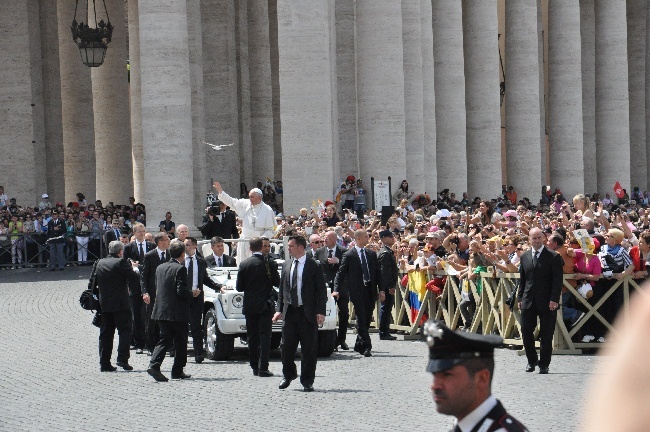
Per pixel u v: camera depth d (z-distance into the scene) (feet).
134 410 146.20
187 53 377.30
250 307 176.35
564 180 607.78
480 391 37.37
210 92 481.87
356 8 429.38
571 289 192.34
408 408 143.13
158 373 172.86
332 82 410.93
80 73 499.51
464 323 213.05
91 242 409.90
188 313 174.19
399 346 217.56
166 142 372.58
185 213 375.86
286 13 383.45
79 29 395.75
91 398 157.28
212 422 135.85
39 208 431.02
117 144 508.53
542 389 156.97
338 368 186.19
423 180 467.52
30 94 451.12
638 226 293.23
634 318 22.33
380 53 425.28
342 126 454.81
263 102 533.14
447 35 517.55
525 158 568.41
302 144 384.06
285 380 162.61
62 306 282.56
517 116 568.82
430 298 223.71
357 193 410.52
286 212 385.50
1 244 398.83
